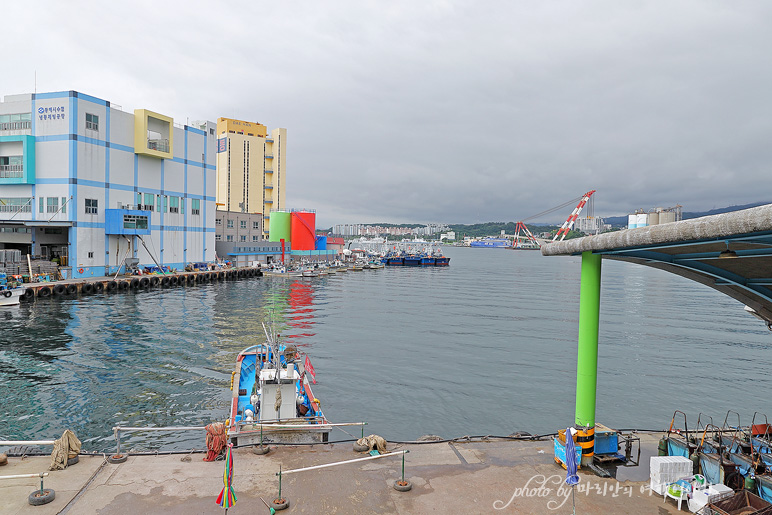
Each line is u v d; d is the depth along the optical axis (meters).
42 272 58.38
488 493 10.24
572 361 34.53
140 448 18.48
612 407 25.56
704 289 94.44
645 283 111.44
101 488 10.19
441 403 25.47
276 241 116.38
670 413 24.83
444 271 142.50
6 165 61.66
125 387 25.34
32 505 9.41
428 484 10.61
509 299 73.00
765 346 40.47
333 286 88.00
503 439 13.42
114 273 66.62
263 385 16.77
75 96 60.16
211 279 82.44
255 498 9.89
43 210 61.00
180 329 41.09
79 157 61.00
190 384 26.05
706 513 9.16
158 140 74.06
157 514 9.21
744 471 10.87
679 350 38.88
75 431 19.80
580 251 11.07
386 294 77.00
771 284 12.08
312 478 10.82
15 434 19.36
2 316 44.44
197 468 11.24
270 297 66.75
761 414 24.81
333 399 25.66
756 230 6.71
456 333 44.84
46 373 27.39
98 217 64.06
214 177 87.56
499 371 31.72
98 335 37.69
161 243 75.25
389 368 31.94
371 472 11.16
